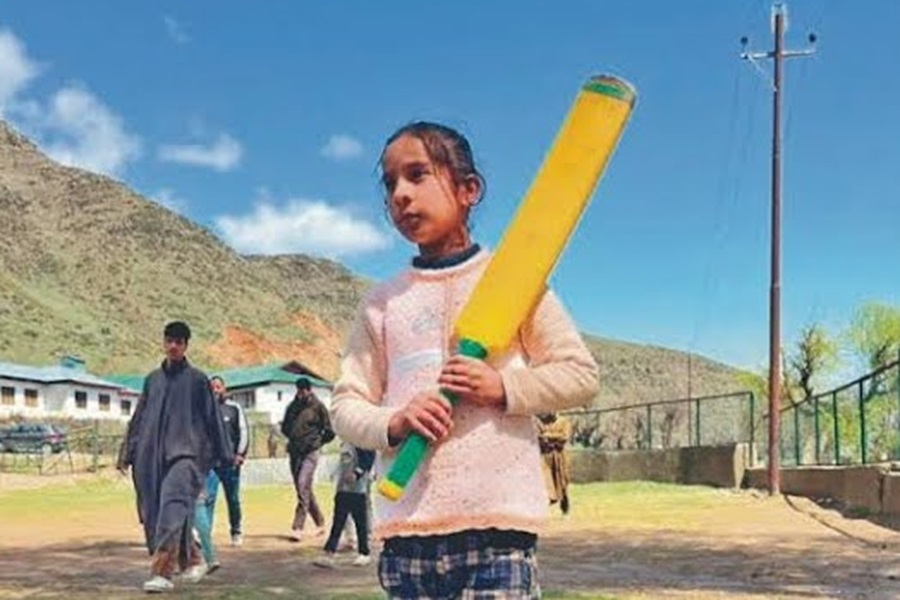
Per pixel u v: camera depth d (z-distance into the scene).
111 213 162.50
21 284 130.75
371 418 2.85
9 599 9.17
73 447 49.88
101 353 117.44
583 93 2.81
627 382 127.44
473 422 2.80
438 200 2.94
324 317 164.38
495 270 2.81
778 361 24.91
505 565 2.78
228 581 10.11
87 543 14.91
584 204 2.80
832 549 12.82
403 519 2.80
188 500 9.09
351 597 8.98
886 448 20.31
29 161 182.25
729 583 9.99
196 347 127.19
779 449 24.27
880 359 41.03
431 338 2.92
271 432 48.38
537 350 2.89
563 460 18.28
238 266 160.12
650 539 14.38
